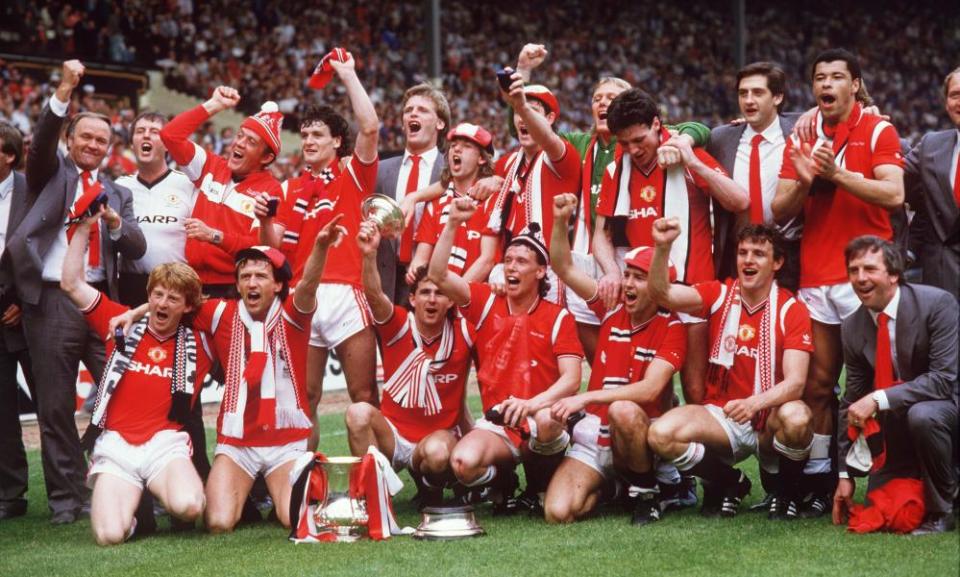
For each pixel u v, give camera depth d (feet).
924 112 134.21
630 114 20.06
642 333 20.10
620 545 17.76
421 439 20.72
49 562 17.98
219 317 20.21
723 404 19.90
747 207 20.47
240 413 19.69
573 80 110.22
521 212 22.53
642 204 20.79
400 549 17.94
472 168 22.81
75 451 21.83
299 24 97.04
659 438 18.93
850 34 137.08
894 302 18.44
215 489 19.81
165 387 20.06
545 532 18.84
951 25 146.41
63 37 84.07
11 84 74.95
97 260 22.68
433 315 20.43
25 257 21.33
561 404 19.25
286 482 19.83
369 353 22.34
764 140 20.86
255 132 23.16
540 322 20.20
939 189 20.25
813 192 20.07
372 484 18.99
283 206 22.99
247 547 18.49
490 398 20.27
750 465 25.30
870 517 18.40
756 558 16.80
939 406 18.17
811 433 19.10
